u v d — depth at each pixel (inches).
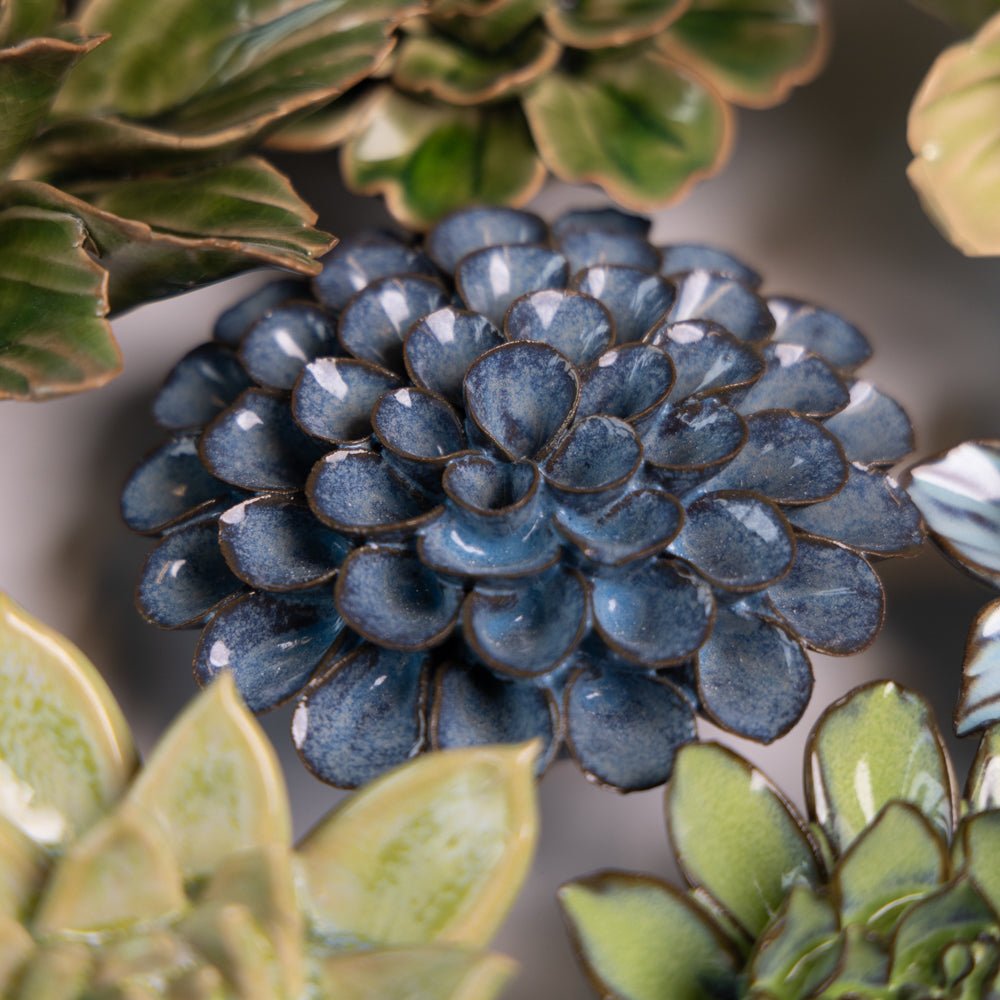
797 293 19.7
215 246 17.3
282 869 15.8
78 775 16.3
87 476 18.8
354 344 17.7
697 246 18.7
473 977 15.6
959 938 16.2
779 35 19.2
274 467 17.5
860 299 19.6
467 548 17.0
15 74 16.8
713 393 17.4
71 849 16.1
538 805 18.0
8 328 17.1
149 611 17.3
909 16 20.1
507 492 17.2
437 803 16.1
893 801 16.3
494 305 17.9
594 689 17.1
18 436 18.8
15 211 17.3
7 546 18.6
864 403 18.1
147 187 18.0
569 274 18.0
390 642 16.7
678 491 17.3
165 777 16.1
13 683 16.3
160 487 17.8
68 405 18.9
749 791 16.7
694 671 17.0
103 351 16.8
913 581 18.6
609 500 17.1
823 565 17.5
